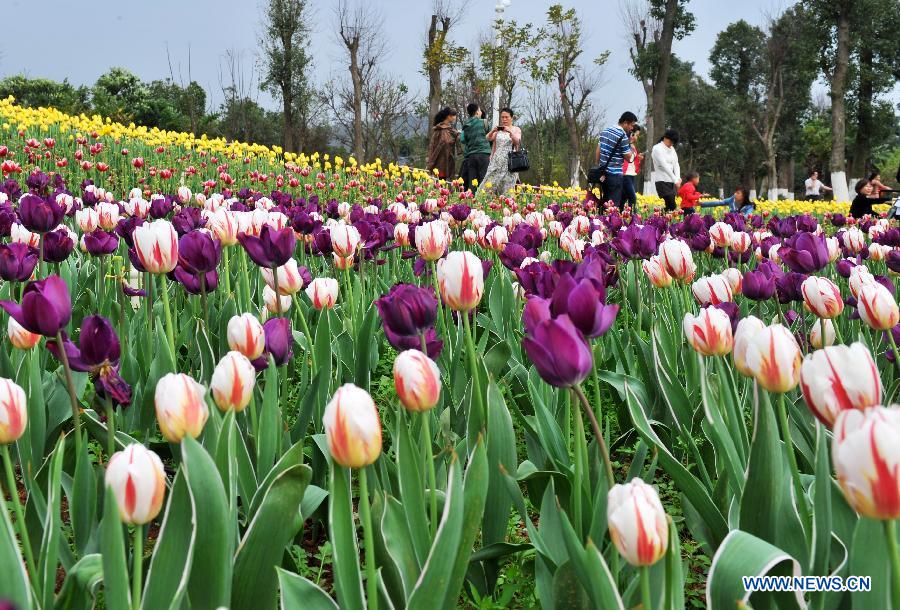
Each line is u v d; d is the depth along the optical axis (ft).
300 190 50.72
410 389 6.30
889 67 177.88
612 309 6.20
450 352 12.67
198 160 59.41
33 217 11.91
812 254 11.57
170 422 5.59
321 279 11.73
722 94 256.52
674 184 59.77
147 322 11.21
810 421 10.00
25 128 53.52
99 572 5.82
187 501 5.40
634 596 6.05
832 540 6.56
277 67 161.89
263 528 6.15
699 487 7.51
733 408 8.24
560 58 133.90
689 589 8.68
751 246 19.19
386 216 21.17
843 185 143.13
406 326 7.61
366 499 5.41
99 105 188.34
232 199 27.07
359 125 149.07
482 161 58.65
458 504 5.72
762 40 255.70
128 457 4.88
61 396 10.80
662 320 13.70
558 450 8.69
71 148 54.54
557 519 7.01
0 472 10.04
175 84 211.61
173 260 9.71
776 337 5.92
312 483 9.73
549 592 6.81
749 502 6.39
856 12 154.20
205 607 5.50
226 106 175.63
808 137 226.99
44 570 5.98
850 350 4.66
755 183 282.15
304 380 11.65
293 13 160.76
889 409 3.89
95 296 15.64
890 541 4.04
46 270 14.29
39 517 7.47
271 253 9.96
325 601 5.85
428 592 5.63
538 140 170.71
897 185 184.65
